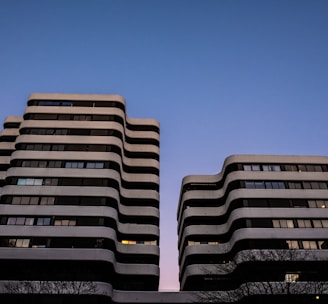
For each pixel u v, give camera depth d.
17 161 54.84
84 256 46.09
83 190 52.09
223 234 54.78
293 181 53.28
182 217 61.88
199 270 50.28
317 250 45.94
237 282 48.78
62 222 49.06
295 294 42.38
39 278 44.84
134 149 64.94
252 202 51.03
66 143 57.12
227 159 56.84
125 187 60.91
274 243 47.31
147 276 50.25
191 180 62.19
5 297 42.75
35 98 62.47
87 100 63.00
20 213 49.44
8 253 45.81
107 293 43.88
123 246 52.41
